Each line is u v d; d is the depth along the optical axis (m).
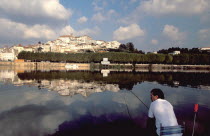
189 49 157.50
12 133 5.32
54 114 7.46
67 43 182.75
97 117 6.98
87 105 9.22
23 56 106.19
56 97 11.59
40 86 17.58
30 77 29.20
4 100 10.48
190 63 109.38
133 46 173.25
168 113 3.56
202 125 5.87
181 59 106.06
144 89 15.85
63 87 16.97
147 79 28.22
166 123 3.45
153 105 3.73
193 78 32.03
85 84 19.89
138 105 9.16
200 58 105.56
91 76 34.47
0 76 30.47
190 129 5.46
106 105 9.17
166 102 3.75
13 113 7.64
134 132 5.27
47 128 5.74
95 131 5.41
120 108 8.48
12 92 13.64
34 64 97.31
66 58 107.00
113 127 5.75
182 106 8.94
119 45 191.88
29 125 6.08
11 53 138.88
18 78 26.95
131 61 106.69
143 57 106.56
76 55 106.75
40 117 7.04
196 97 11.88
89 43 187.75
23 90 14.77
